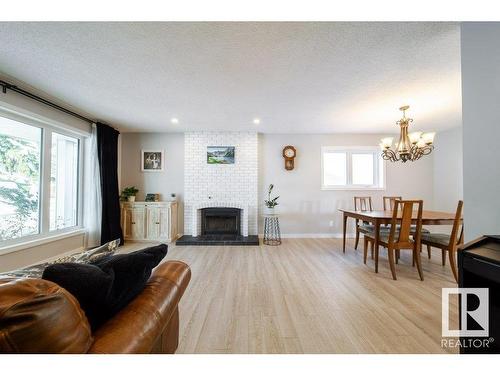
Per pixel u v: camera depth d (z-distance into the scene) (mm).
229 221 5086
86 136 4012
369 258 3523
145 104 3322
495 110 1450
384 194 5148
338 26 1689
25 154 3043
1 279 700
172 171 5102
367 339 1635
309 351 1510
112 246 1300
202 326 1791
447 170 4883
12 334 523
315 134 5141
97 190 4109
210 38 1833
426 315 1944
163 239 4605
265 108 3463
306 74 2420
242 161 4977
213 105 3350
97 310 852
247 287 2490
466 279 1309
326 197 5141
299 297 2264
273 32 1761
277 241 4633
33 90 2848
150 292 1062
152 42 1888
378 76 2465
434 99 3092
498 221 1443
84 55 2084
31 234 3098
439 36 1800
